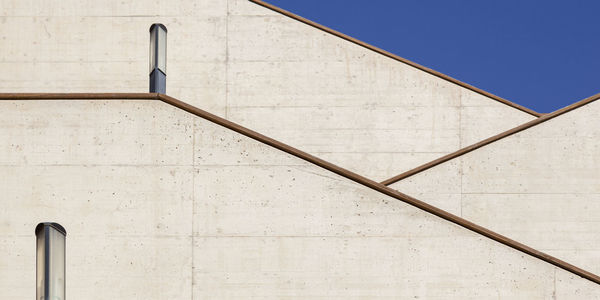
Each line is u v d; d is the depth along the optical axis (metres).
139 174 8.92
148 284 8.77
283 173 8.93
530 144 12.72
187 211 8.88
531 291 8.63
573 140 12.72
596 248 12.48
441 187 12.64
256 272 8.78
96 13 14.71
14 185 8.89
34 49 14.63
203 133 8.98
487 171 12.66
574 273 8.63
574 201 12.59
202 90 14.72
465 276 8.69
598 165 12.66
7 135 8.96
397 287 8.71
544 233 12.54
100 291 8.76
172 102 9.02
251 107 14.73
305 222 8.84
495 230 12.54
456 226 8.77
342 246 8.80
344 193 8.88
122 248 8.81
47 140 8.96
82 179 8.91
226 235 8.84
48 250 8.05
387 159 14.70
